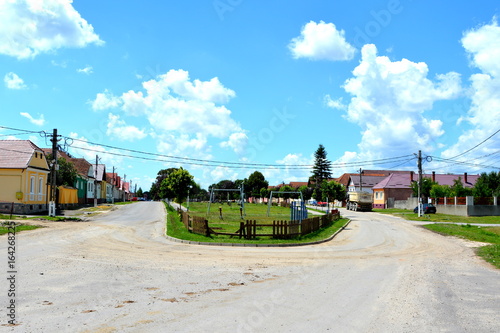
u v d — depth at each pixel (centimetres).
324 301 837
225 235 2216
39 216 3162
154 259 1407
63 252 1479
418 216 4575
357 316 727
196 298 848
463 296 899
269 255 1616
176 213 4153
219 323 670
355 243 2173
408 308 787
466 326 671
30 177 3697
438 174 7569
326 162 9162
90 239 1945
